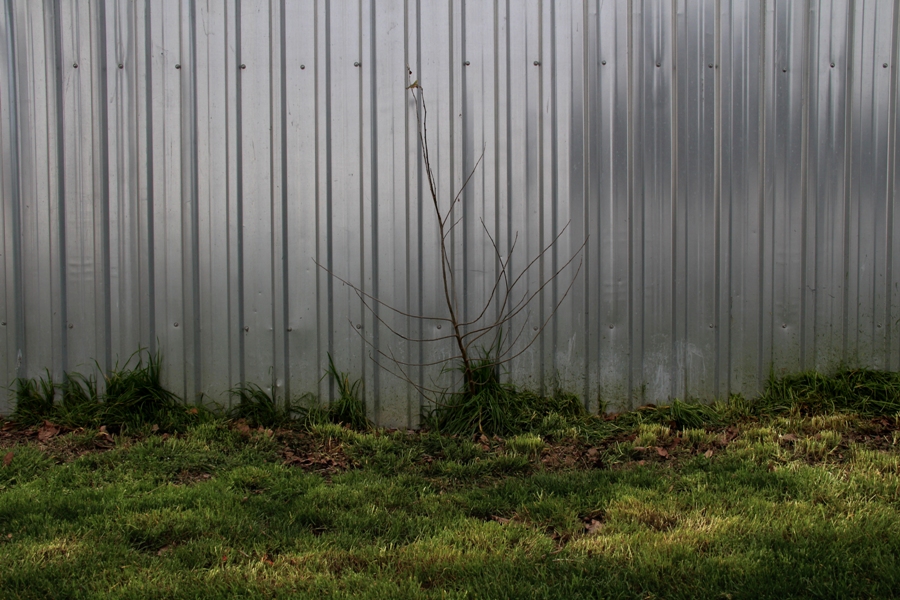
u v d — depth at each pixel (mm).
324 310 4387
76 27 4371
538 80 4344
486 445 3969
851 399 4348
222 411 4398
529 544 2637
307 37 4328
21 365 4438
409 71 4324
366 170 4340
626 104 4387
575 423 4230
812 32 4445
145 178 4375
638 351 4441
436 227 4355
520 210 4367
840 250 4488
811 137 4457
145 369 4375
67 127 4383
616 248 4414
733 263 4453
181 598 2254
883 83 4469
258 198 4363
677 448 3885
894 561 2434
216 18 4340
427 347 4379
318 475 3547
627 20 4371
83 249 4410
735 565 2430
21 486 3248
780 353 4484
